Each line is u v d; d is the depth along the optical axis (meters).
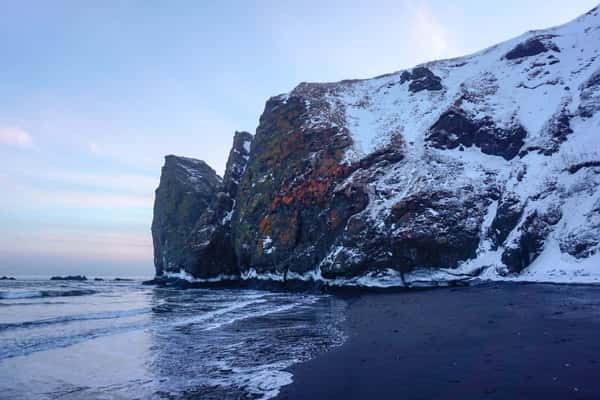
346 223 41.78
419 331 15.12
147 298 38.72
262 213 52.44
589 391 7.45
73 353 13.66
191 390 9.37
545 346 11.01
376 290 36.84
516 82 49.25
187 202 73.12
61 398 9.11
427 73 59.34
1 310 26.98
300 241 46.94
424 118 50.09
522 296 22.36
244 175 59.12
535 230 30.84
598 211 28.31
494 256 33.72
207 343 15.21
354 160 45.50
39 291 42.72
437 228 36.28
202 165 85.56
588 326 13.25
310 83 63.97
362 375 9.74
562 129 37.72
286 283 46.56
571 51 49.59
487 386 8.14
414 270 36.31
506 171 39.72
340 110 56.22
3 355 13.41
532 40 53.41
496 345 11.66
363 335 15.36
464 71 59.66
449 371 9.47
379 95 61.56
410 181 40.88
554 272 27.56
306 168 48.62
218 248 59.31
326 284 40.62
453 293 28.22
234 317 22.64
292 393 8.73
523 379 8.39
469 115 46.09
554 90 44.91
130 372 11.18
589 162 32.00
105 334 17.33
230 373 10.76
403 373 9.61
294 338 15.80
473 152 43.69
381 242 37.81
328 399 8.23
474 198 38.09
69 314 24.45
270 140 57.25
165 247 73.75
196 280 60.31
